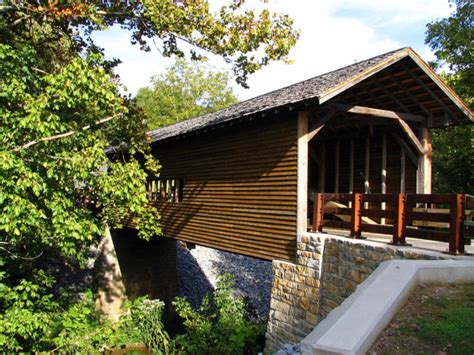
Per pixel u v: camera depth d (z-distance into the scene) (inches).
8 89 285.1
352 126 424.2
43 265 610.5
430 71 321.7
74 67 276.2
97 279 619.8
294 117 321.1
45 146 286.5
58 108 282.5
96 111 335.0
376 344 133.3
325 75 380.5
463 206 212.7
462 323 138.5
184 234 477.4
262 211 354.9
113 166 321.1
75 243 324.8
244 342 339.6
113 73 431.2
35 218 271.7
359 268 254.5
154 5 338.3
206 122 431.2
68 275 671.1
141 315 415.2
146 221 399.9
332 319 140.4
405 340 133.9
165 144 523.2
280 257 332.5
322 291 286.8
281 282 325.7
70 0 346.6
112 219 401.7
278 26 369.4
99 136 364.8
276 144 340.2
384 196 257.6
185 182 481.1
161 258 751.1
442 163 695.7
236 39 360.5
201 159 451.5
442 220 220.8
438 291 165.8
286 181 327.6
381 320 138.9
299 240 311.3
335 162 471.5
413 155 381.1
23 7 352.8
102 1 389.4
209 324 365.4
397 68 325.1
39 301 358.6
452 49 565.3
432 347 129.0
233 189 395.2
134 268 719.1
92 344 355.3
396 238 246.4
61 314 365.4
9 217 257.3
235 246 387.5
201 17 350.6
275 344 324.2
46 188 279.3
